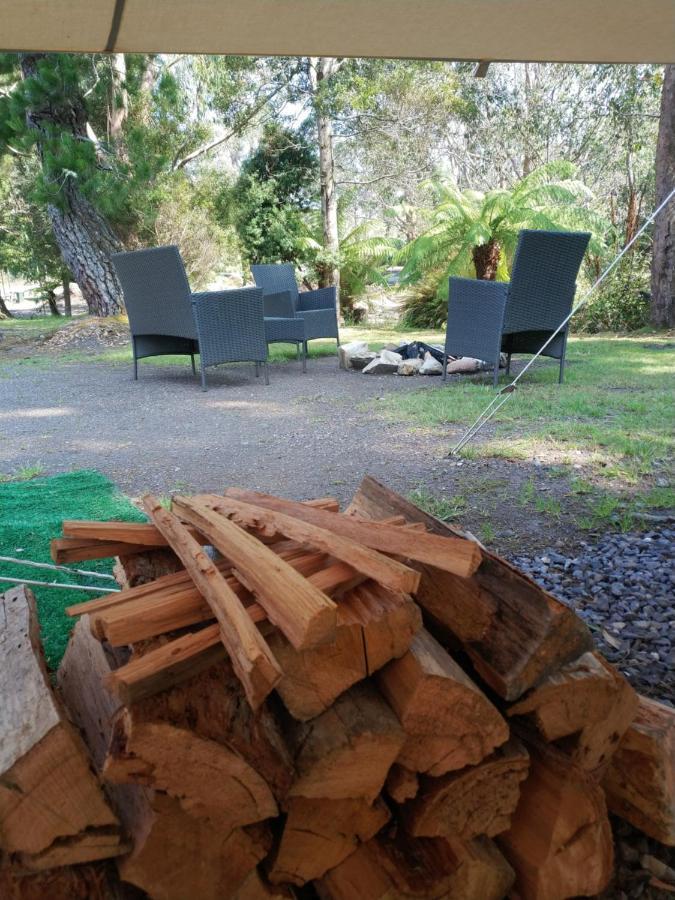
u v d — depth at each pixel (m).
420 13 1.49
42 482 3.08
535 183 11.57
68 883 0.82
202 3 1.38
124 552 1.19
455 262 11.16
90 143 8.55
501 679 0.95
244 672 0.74
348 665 0.87
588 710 0.97
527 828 0.99
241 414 4.50
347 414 4.38
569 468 3.08
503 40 1.68
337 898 0.92
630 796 1.10
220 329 5.40
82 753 0.81
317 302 8.06
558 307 5.10
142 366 6.97
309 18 1.49
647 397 4.59
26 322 14.53
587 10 1.49
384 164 16.91
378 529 1.04
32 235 15.41
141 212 9.48
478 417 4.12
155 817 0.80
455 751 0.90
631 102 14.56
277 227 14.02
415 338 9.37
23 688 0.90
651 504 2.61
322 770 0.84
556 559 2.13
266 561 0.91
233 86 14.84
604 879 1.00
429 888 0.91
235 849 0.86
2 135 9.02
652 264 9.30
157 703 0.80
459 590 1.05
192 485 3.00
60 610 1.82
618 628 1.73
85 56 9.00
